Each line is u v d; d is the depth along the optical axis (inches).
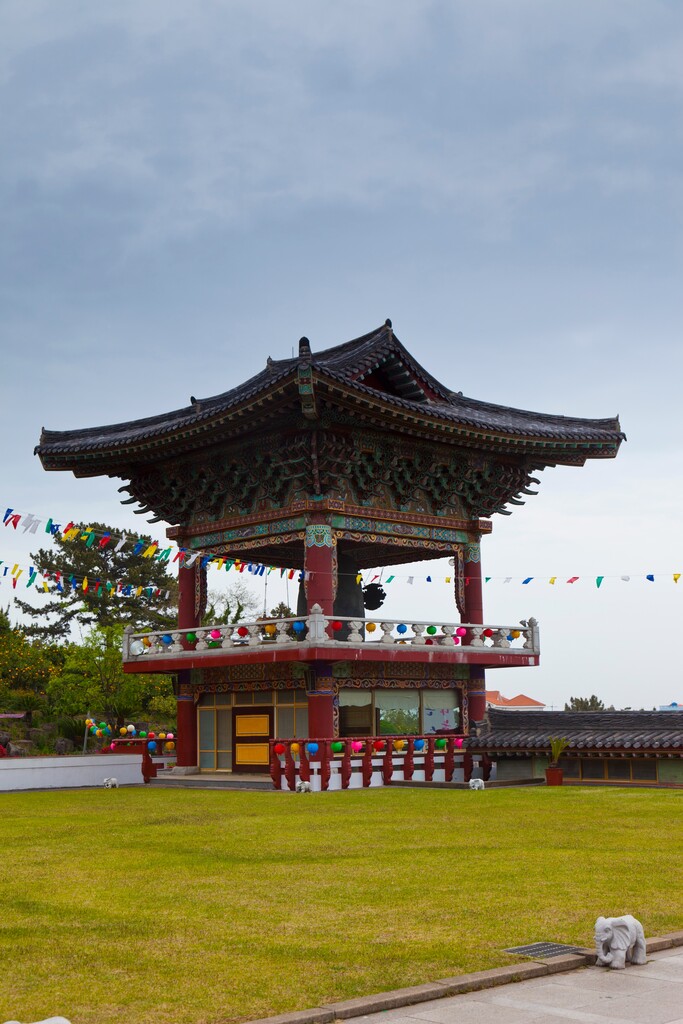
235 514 2070.6
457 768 1923.0
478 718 2074.3
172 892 748.0
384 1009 475.2
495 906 682.2
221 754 2062.0
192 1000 488.7
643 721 1779.0
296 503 1923.0
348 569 2095.2
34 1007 480.7
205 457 2054.6
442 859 888.9
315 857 913.5
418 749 1875.0
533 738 1827.0
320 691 1815.9
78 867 871.1
